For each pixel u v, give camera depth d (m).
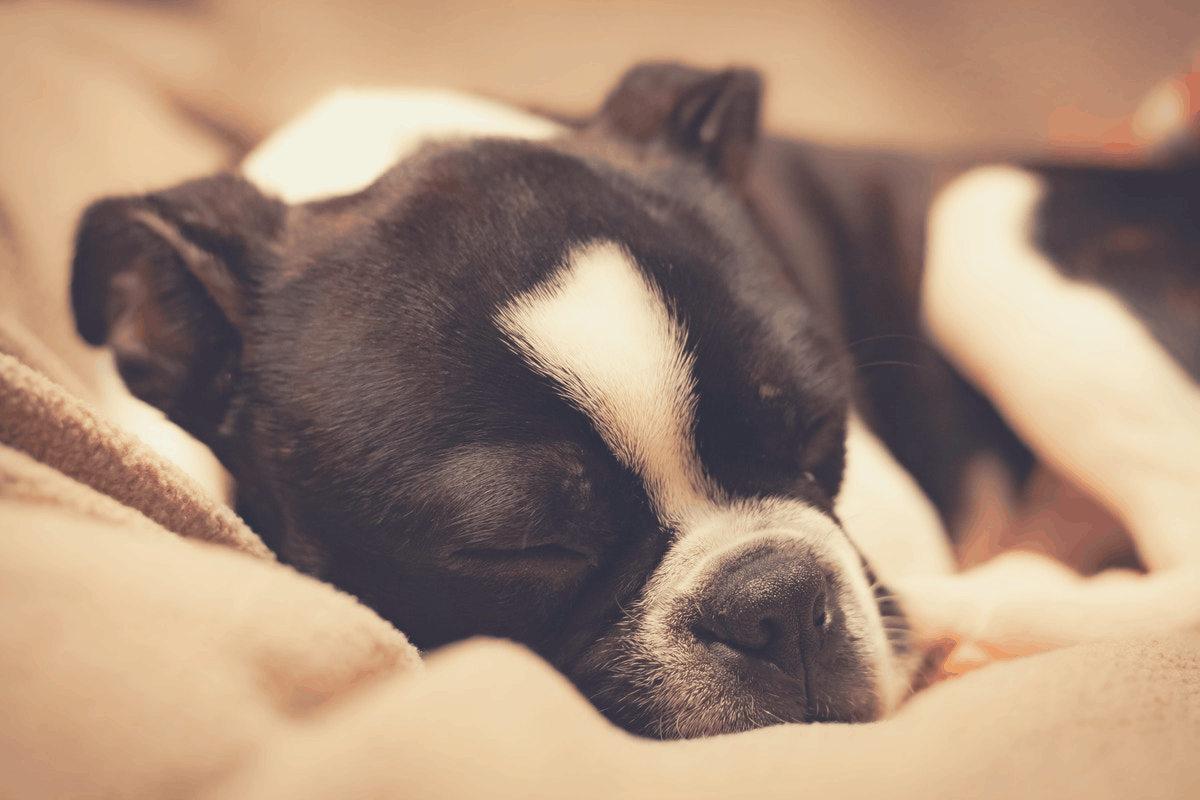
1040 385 0.46
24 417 0.28
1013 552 0.45
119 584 0.23
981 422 0.48
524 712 0.22
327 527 0.34
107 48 0.52
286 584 0.26
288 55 0.62
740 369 0.34
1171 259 0.48
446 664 0.24
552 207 0.35
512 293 0.34
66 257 0.44
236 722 0.21
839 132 0.68
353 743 0.20
